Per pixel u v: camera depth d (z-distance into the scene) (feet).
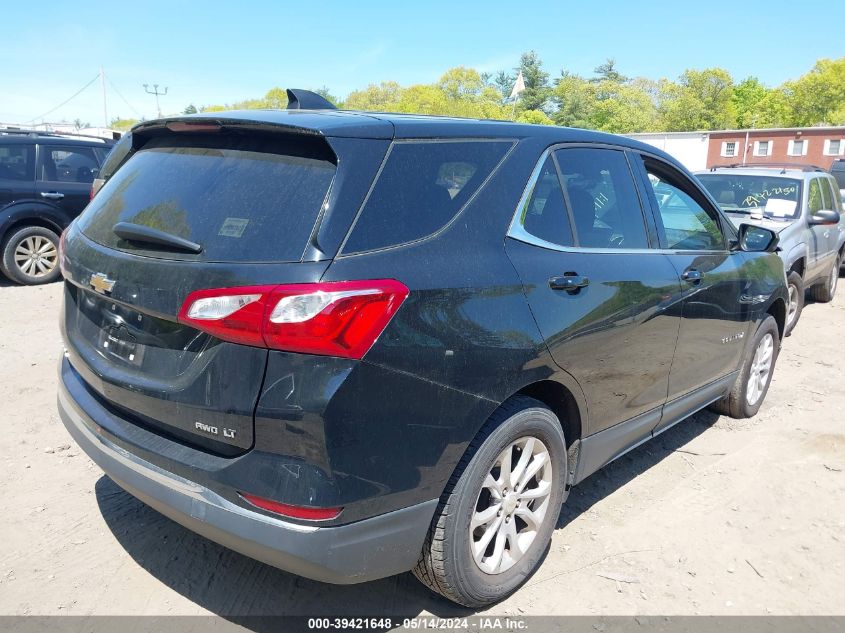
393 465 7.75
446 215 8.63
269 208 7.82
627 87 303.07
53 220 30.91
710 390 14.80
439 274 8.15
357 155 7.97
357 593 9.85
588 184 11.15
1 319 24.34
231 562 10.48
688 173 14.11
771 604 9.93
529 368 9.07
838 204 32.53
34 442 14.37
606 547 11.25
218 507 7.61
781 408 17.93
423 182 8.49
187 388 7.80
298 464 7.29
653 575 10.53
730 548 11.33
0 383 17.70
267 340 7.18
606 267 10.64
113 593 9.64
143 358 8.44
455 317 8.18
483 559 9.30
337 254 7.44
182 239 7.97
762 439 15.85
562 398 10.33
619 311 10.65
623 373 11.12
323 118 8.61
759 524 12.10
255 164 8.37
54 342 21.52
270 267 7.35
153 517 11.64
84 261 9.19
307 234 7.50
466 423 8.36
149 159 9.71
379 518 7.79
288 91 11.23
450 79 344.69
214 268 7.57
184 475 7.89
